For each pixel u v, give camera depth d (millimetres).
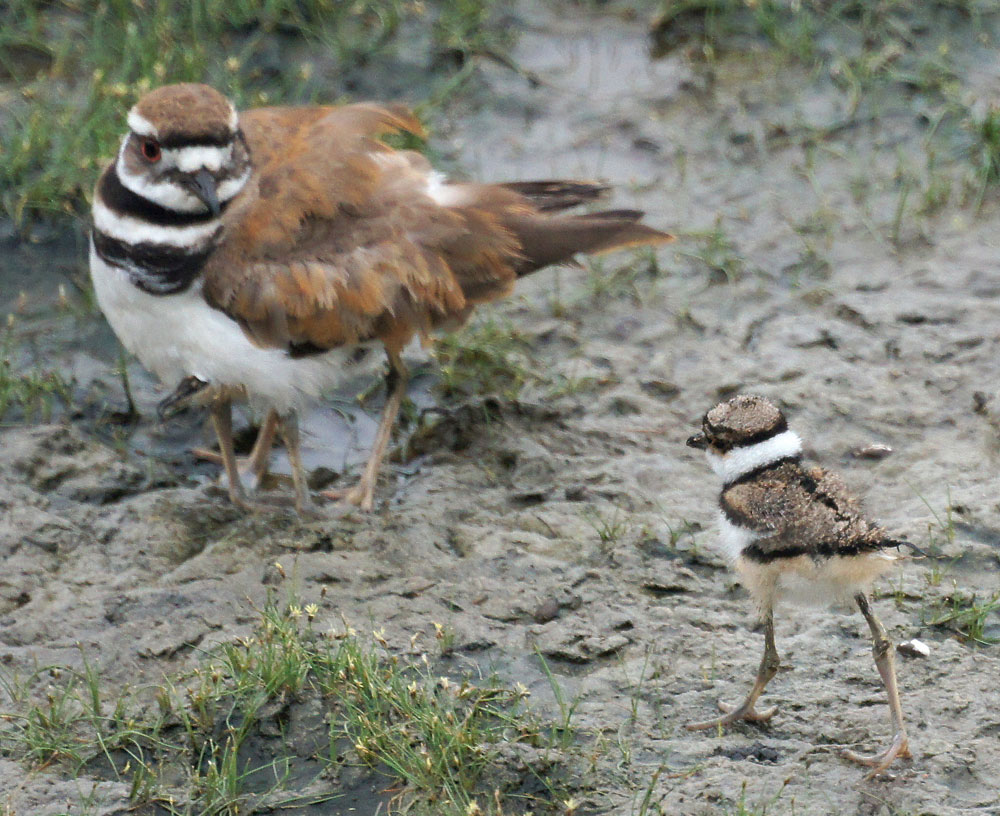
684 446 11844
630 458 11672
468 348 12984
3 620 9820
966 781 8117
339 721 8742
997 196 14758
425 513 11000
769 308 13523
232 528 10938
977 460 11375
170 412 12609
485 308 13633
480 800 8188
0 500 11016
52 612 9844
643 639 9508
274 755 8648
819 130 15680
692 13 17500
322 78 16047
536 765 8297
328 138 10953
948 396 12164
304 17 16562
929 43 16703
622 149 15617
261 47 16172
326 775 8430
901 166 15109
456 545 10648
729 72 16641
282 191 10430
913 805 7883
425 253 10734
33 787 8266
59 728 8742
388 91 16078
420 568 10328
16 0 16234
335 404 12820
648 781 8180
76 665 9352
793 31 16938
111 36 15977
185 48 15734
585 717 8750
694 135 15773
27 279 13664
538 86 16422
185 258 10227
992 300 13336
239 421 12641
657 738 8570
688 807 7938
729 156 15477
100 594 10070
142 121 10039
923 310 13203
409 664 9234
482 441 12023
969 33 16844
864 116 15859
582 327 13422
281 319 10344
